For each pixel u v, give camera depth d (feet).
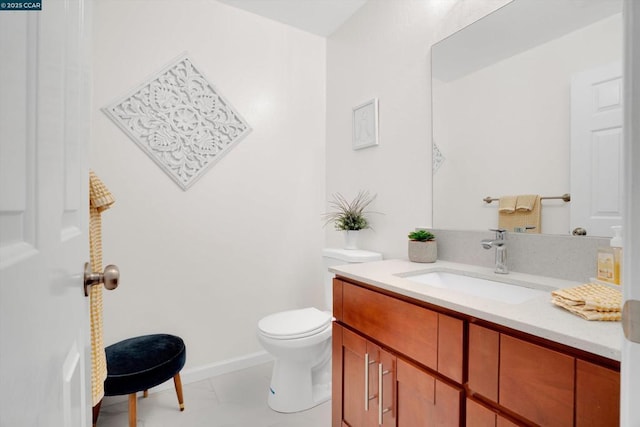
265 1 6.50
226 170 6.65
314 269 7.75
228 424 5.04
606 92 3.32
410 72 5.49
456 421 2.78
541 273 3.81
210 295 6.49
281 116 7.30
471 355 2.70
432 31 5.11
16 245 1.13
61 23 1.64
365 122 6.43
